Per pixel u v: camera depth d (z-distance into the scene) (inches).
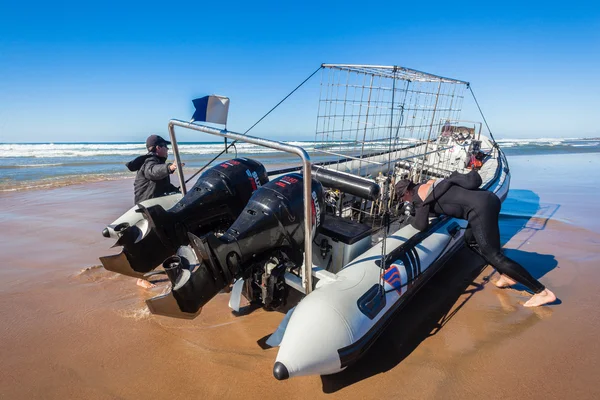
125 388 98.7
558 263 187.6
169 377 102.8
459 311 140.6
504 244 219.1
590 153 1080.8
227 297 148.0
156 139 166.4
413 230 147.4
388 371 106.1
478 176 132.3
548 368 107.7
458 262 189.2
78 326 127.7
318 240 135.5
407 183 141.3
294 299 142.5
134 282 164.4
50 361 109.1
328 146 150.0
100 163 786.2
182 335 122.2
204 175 138.6
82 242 224.4
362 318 96.0
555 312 139.3
